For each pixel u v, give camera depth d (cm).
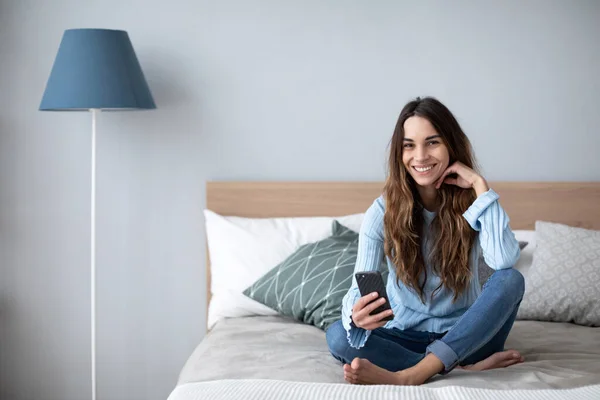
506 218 232
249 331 282
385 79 358
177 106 359
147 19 356
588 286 300
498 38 358
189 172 360
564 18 358
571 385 204
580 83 359
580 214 353
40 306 361
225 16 357
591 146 361
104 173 359
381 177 360
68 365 363
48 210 359
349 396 183
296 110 359
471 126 361
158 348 365
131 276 362
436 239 239
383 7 357
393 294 246
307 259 308
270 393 187
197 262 362
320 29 357
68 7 355
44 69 355
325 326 287
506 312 220
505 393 185
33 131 357
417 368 211
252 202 355
